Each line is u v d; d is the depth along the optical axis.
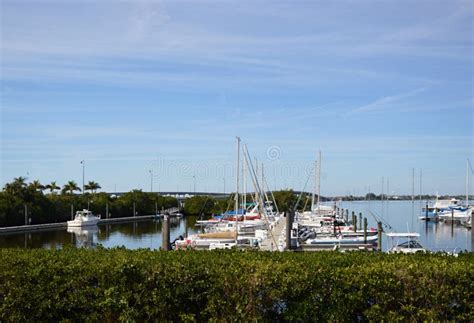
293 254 11.00
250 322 8.98
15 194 80.06
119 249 11.99
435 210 77.56
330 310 8.89
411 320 8.77
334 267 9.28
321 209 71.31
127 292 9.44
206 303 9.33
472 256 10.69
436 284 8.83
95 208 98.31
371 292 8.88
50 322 9.76
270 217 47.31
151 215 110.06
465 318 8.77
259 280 8.99
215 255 10.76
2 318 9.81
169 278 9.35
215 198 114.62
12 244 53.38
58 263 9.92
